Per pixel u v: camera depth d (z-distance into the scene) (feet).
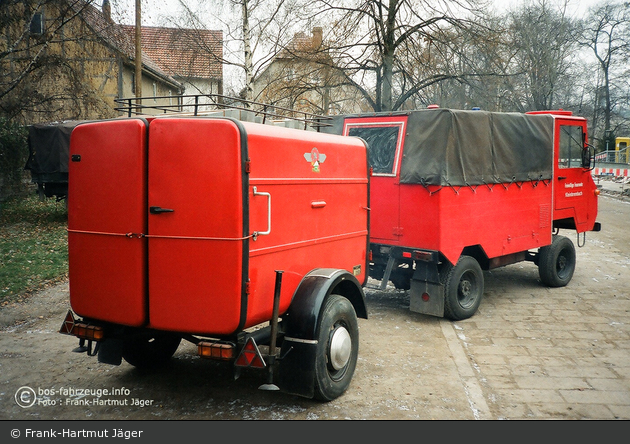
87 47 56.34
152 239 13.24
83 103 57.57
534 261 30.12
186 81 69.15
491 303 26.89
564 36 120.67
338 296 15.64
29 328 22.43
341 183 17.47
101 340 14.17
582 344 20.54
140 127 13.23
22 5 51.13
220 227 12.67
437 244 22.38
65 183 50.65
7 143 61.98
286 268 14.60
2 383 16.57
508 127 26.07
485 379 17.08
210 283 12.80
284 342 14.43
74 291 14.56
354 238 18.30
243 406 14.90
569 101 157.48
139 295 13.42
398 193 23.61
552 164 29.50
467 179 23.41
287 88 65.57
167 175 13.05
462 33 63.05
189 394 15.75
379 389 16.10
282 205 14.39
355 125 25.41
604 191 101.91
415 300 23.39
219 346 12.75
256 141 13.29
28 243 39.83
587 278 32.68
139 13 59.16
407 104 78.69
